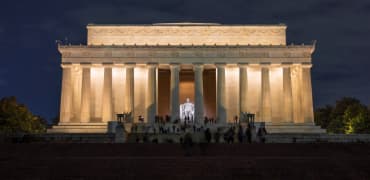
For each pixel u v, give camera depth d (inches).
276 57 4037.9
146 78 4089.6
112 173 1804.9
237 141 2950.3
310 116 3973.9
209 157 2127.2
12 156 2174.0
